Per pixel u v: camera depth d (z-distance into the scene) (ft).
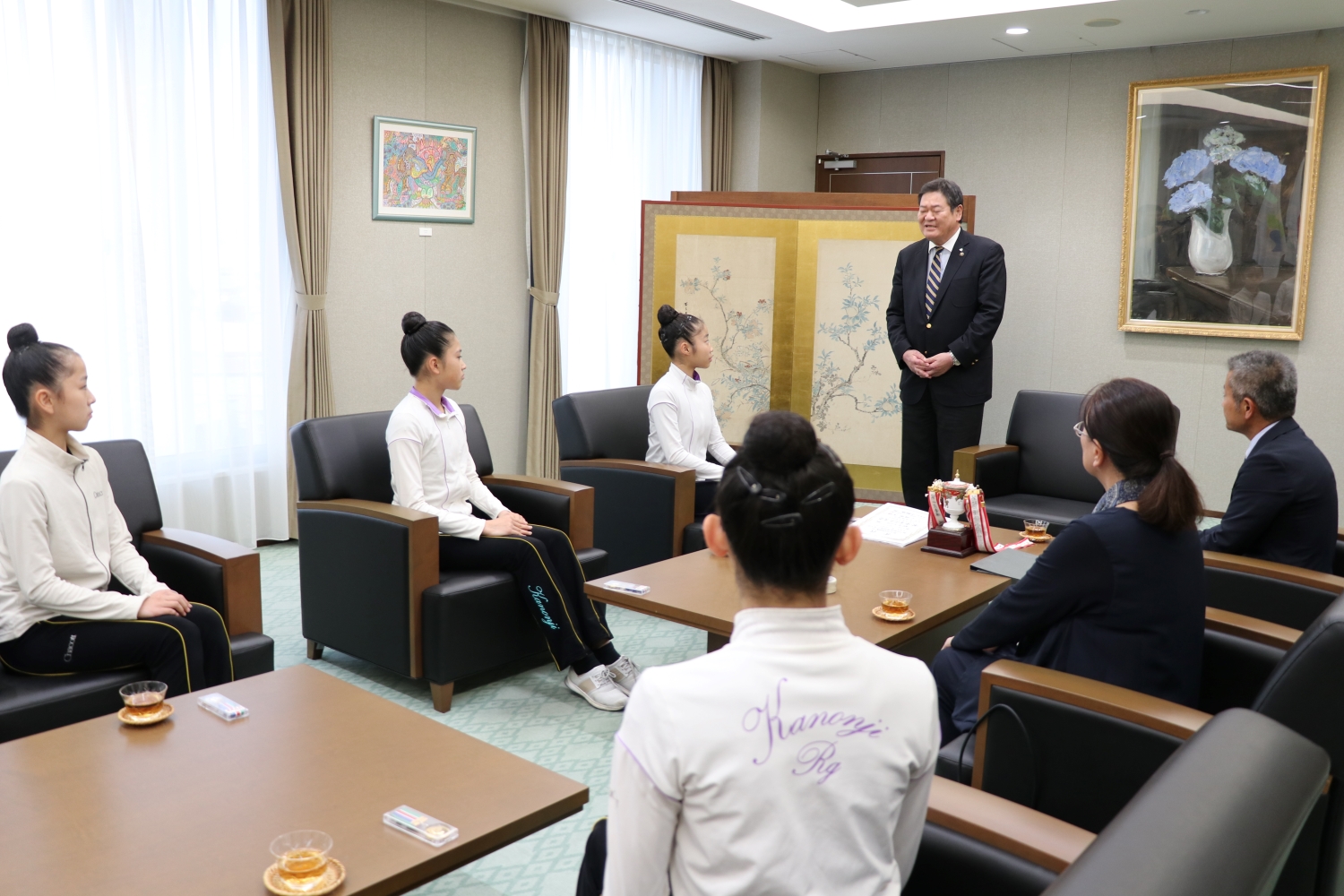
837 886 3.58
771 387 19.77
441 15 18.12
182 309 15.28
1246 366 9.67
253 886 4.69
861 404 19.54
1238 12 17.69
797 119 24.54
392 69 17.56
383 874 4.80
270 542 17.10
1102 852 2.92
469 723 10.36
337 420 11.66
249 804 5.44
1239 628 7.69
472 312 19.36
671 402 14.02
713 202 19.66
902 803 3.97
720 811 3.47
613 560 13.97
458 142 18.56
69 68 13.82
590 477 14.05
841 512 3.68
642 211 19.56
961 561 10.50
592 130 20.81
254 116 15.92
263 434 16.62
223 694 6.88
